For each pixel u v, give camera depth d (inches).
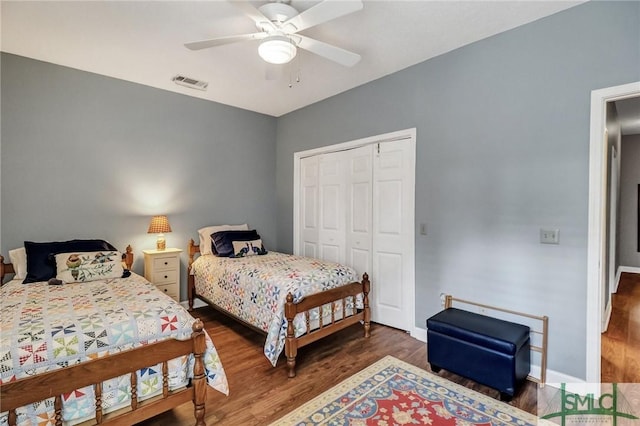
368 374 96.6
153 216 148.2
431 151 118.6
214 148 168.1
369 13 89.5
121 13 90.2
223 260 141.1
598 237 84.2
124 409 65.3
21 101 116.4
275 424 74.1
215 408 80.3
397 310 133.0
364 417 76.1
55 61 120.4
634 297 173.0
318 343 119.6
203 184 164.6
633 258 239.5
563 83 88.8
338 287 114.6
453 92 112.0
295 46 84.7
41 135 120.4
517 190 97.6
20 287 97.1
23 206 117.3
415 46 109.0
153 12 89.7
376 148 139.9
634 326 132.8
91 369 59.7
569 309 88.4
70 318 68.9
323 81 139.6
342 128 152.7
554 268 90.8
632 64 78.5
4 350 56.1
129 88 140.0
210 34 101.8
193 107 159.8
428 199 119.7
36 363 57.0
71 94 126.2
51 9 88.0
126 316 70.9
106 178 135.2
